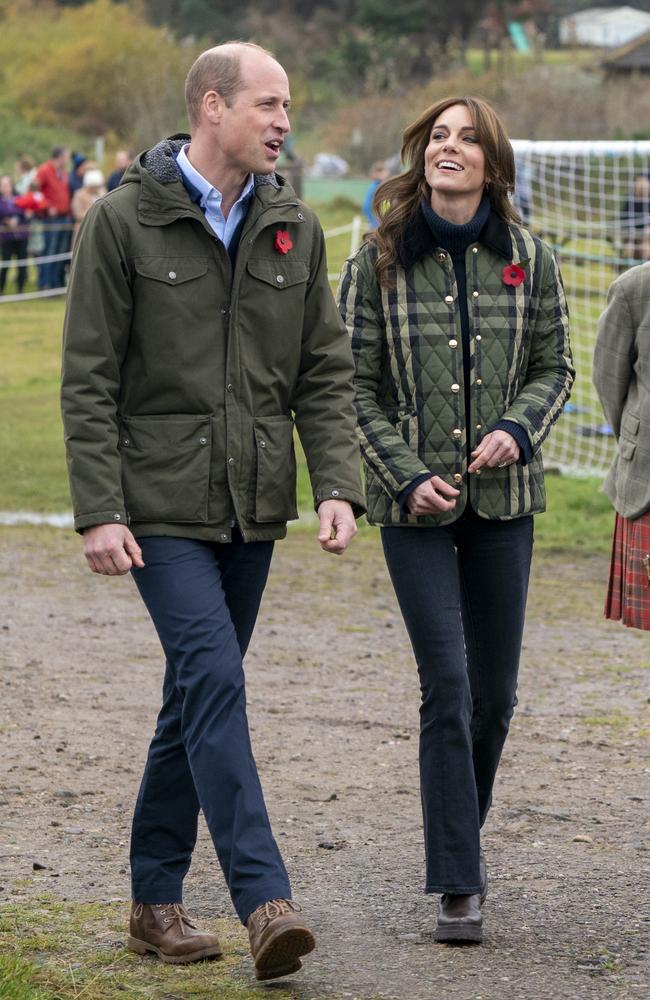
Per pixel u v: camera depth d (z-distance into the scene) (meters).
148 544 14.14
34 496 45.66
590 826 19.02
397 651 29.17
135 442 14.20
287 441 14.59
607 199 71.62
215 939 14.58
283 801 19.98
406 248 15.64
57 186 97.06
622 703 25.36
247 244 14.16
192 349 14.12
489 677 16.02
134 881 14.76
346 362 14.98
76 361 13.93
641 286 17.95
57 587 34.41
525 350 15.99
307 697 25.55
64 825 18.83
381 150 171.25
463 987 13.86
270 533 14.53
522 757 22.19
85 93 179.00
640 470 17.84
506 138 15.68
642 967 14.45
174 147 14.41
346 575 36.41
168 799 14.61
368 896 16.47
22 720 23.61
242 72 13.91
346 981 13.99
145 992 13.68
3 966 13.78
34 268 105.88
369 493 15.84
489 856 17.88
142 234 13.98
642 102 159.12
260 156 14.02
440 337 15.62
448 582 15.46
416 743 22.98
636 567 17.91
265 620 31.52
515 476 15.71
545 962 14.54
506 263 15.80
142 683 26.25
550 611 32.62
